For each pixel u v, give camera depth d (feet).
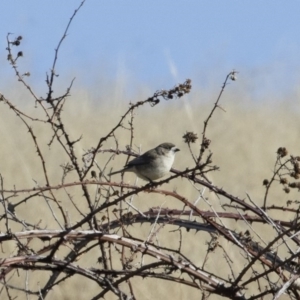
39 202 42.78
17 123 60.70
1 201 20.34
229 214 23.65
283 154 23.50
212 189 23.66
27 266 19.17
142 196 44.93
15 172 49.37
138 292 36.78
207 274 21.56
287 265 22.30
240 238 23.04
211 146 60.18
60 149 55.31
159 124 65.82
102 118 63.72
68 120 61.77
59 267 19.51
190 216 23.16
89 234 19.72
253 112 69.05
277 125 65.41
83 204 41.57
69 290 38.11
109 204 19.75
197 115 68.54
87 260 39.29
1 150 52.19
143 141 61.21
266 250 20.33
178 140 62.23
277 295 19.99
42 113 62.95
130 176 48.57
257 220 23.90
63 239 19.08
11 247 37.96
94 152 23.29
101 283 20.04
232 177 54.54
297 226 20.10
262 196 50.11
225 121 65.98
